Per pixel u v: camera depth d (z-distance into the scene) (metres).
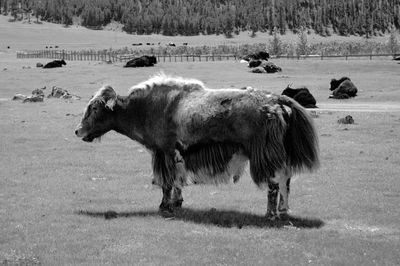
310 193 16.06
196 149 13.09
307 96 42.69
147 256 10.15
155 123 13.53
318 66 81.50
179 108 13.24
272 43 133.62
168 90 13.55
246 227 12.23
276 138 12.31
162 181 13.58
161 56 105.62
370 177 18.23
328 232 11.86
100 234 11.58
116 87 58.16
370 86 58.78
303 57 98.06
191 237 11.34
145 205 14.53
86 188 16.59
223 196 15.62
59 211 13.69
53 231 11.80
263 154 12.35
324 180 17.84
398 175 18.56
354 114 37.47
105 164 20.72
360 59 91.50
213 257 10.09
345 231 12.02
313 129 12.58
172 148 13.41
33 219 12.83
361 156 22.31
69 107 40.81
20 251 10.38
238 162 12.88
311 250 10.59
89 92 54.88
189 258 10.05
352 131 29.45
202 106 12.88
